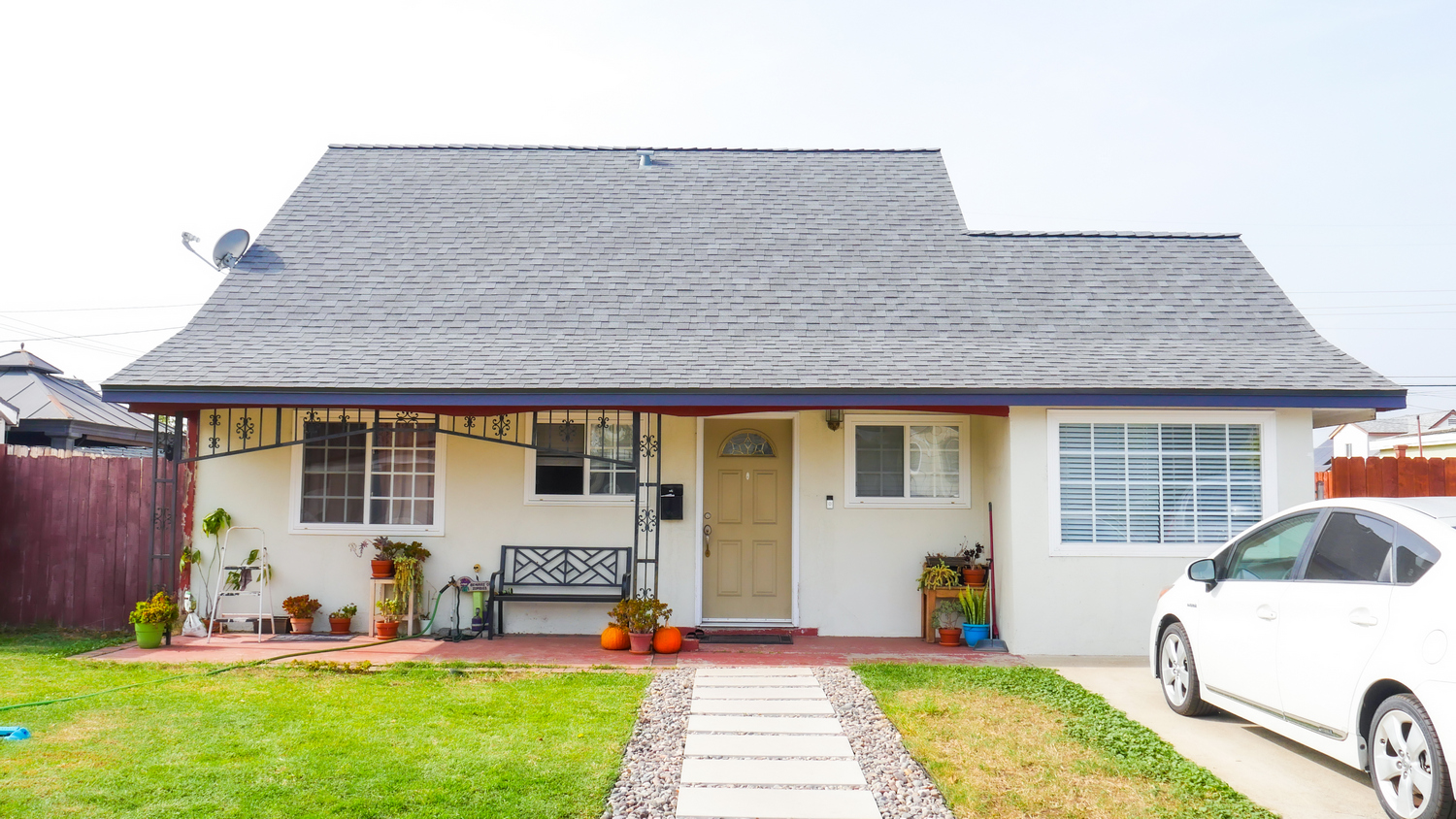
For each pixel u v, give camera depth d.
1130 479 9.84
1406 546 5.04
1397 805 4.81
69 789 5.20
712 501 11.22
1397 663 4.80
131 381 9.30
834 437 10.99
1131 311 11.02
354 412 10.87
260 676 8.22
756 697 7.58
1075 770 5.75
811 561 10.88
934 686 7.98
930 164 13.72
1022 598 9.70
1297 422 9.84
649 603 9.59
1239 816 4.98
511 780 5.41
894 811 5.12
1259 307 11.14
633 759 5.95
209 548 10.71
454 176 13.30
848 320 10.80
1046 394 9.45
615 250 11.92
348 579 10.72
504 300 11.02
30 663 8.77
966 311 11.00
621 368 9.80
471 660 9.05
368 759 5.79
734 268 11.65
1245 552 6.50
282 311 10.77
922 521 10.88
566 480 10.90
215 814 4.85
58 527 10.88
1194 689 6.85
